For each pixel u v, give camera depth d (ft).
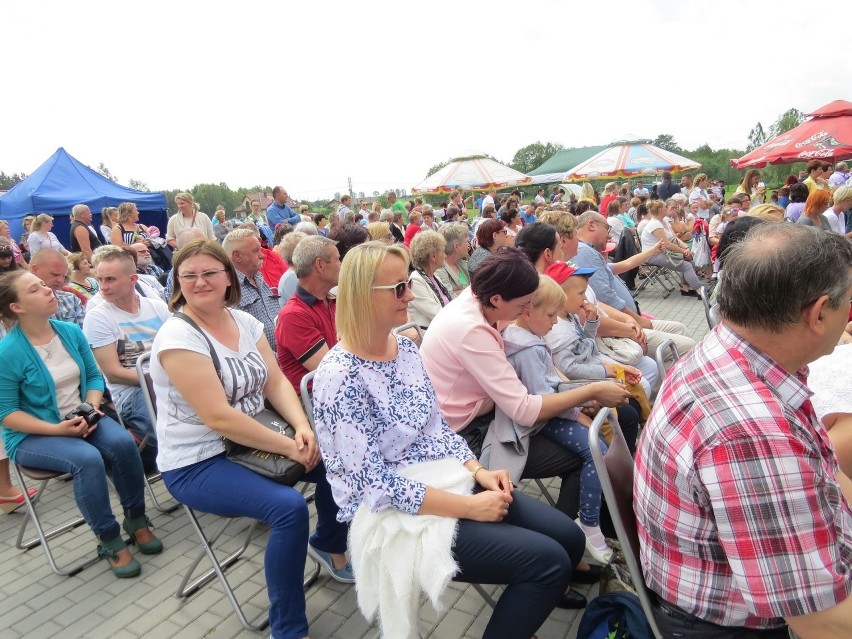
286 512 6.93
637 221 38.19
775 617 4.00
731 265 4.14
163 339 7.39
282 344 10.23
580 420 8.34
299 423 8.20
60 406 9.84
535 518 6.36
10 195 39.73
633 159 67.92
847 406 5.74
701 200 43.19
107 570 9.71
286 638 7.05
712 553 4.21
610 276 14.70
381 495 5.65
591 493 8.00
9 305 9.30
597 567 8.21
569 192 72.49
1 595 9.22
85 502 9.12
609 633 5.48
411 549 5.63
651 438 4.40
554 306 8.32
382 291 6.01
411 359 6.84
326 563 8.82
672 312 26.12
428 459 6.40
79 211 30.30
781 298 3.81
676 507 4.20
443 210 63.41
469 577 5.98
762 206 16.24
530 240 11.00
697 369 4.24
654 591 4.80
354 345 6.26
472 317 7.80
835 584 3.58
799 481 3.58
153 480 11.89
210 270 7.69
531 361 8.32
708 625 4.52
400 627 5.55
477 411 8.17
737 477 3.66
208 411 7.35
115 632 8.18
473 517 5.78
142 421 11.01
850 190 21.15
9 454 9.55
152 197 44.96
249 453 7.55
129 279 11.10
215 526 10.85
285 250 15.11
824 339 3.92
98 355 10.89
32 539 10.81
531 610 5.79
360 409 5.98
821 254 3.74
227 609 8.54
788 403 4.03
